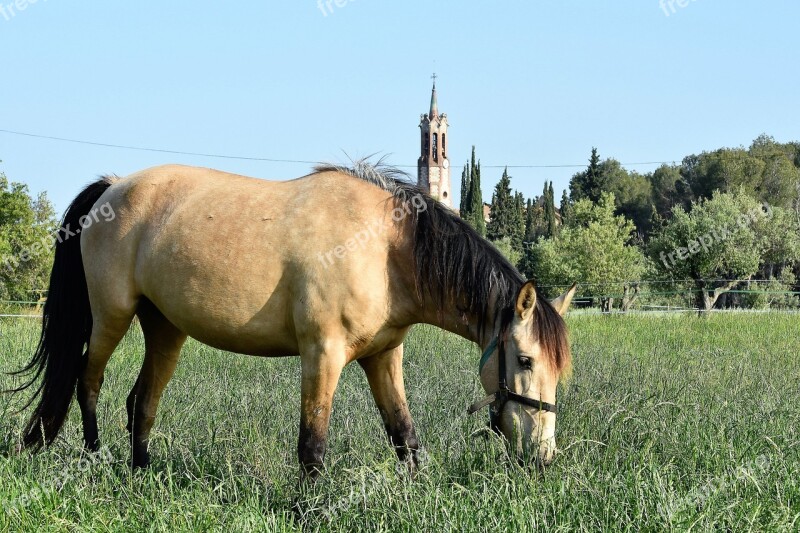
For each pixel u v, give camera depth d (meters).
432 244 5.23
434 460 5.09
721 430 5.84
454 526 4.33
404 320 5.42
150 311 6.16
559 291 37.66
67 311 6.40
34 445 6.04
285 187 5.59
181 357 10.59
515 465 4.93
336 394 7.63
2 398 7.27
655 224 63.50
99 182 6.52
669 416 6.41
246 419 6.60
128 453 6.10
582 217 49.47
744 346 13.45
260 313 5.38
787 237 33.91
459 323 5.40
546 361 4.98
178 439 6.29
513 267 5.37
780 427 6.23
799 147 75.94
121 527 4.44
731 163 63.22
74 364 6.32
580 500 4.59
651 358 10.80
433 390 7.88
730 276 30.31
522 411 5.01
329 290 5.11
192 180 5.92
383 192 5.38
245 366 9.91
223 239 5.45
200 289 5.50
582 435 5.75
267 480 5.41
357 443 5.90
